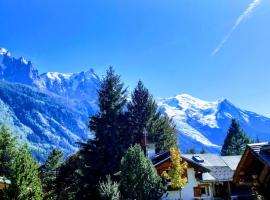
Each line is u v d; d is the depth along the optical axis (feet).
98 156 204.85
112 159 204.85
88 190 195.11
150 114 254.27
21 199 80.59
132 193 130.41
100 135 210.79
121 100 227.20
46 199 146.51
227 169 183.01
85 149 208.54
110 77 227.61
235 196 167.84
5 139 192.75
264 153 49.49
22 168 82.99
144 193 130.21
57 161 258.78
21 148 86.07
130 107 255.91
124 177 133.28
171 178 154.20
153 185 132.98
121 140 220.23
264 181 52.08
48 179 235.81
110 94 223.51
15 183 81.35
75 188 212.64
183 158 169.27
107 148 207.21
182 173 163.94
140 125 247.50
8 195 80.79
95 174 199.21
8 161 176.14
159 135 257.96
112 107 221.66
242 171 54.44
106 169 200.54
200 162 189.16
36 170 85.92
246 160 52.90
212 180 168.96
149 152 194.80
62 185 227.81
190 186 166.81
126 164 133.80
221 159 200.75
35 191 82.89
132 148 135.64
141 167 132.36
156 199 132.36
